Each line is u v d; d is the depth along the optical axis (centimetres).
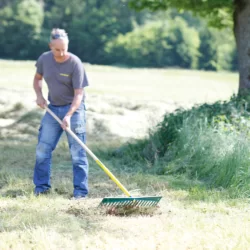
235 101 1520
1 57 6869
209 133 1345
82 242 848
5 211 1013
